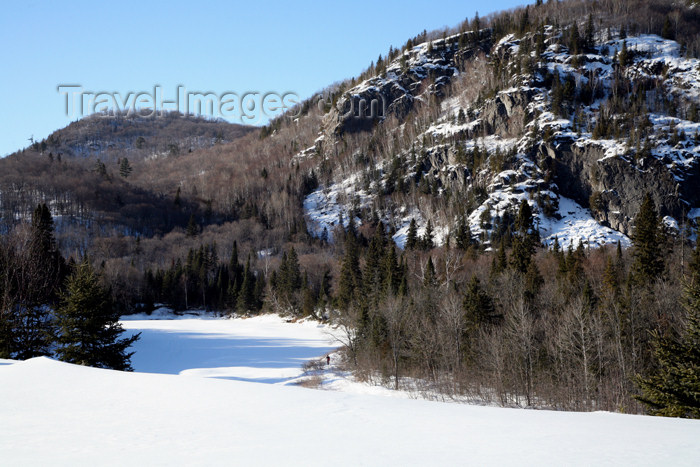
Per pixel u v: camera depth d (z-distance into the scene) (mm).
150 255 172000
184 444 11133
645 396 23562
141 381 19453
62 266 65812
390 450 10461
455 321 51562
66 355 36188
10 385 18781
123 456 10188
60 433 12219
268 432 12211
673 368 22469
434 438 11508
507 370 45781
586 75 191625
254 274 148375
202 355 67000
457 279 83500
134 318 126688
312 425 12977
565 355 45438
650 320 45469
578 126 170250
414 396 46094
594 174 156500
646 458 9477
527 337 44375
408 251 134125
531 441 11102
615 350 42531
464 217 148250
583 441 11039
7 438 11789
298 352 69625
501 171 168375
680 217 143875
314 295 114375
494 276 76000
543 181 159750
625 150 153500
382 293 77312
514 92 192000
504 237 129500
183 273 141625
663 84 182875
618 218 148250
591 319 44875
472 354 49938
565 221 151500
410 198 195625
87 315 37000
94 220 197125
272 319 114875
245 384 18984
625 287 57875
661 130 159625
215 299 137375
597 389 41562
